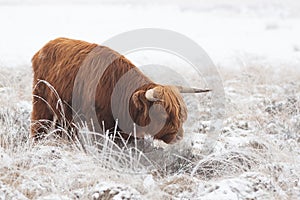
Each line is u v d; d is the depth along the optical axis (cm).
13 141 1168
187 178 1023
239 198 927
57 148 1117
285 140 1355
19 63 2794
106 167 1062
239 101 1716
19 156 1041
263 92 1964
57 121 1298
